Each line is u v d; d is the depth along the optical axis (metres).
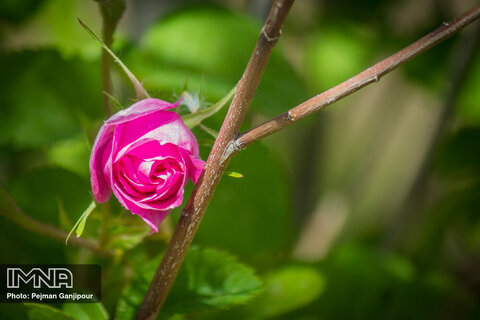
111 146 0.47
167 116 0.47
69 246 0.60
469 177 0.83
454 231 0.89
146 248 0.60
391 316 0.68
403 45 0.89
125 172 0.47
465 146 0.81
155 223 0.47
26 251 0.59
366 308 0.67
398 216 0.86
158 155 0.47
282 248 0.64
